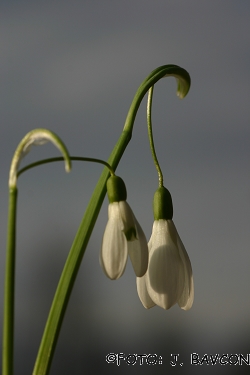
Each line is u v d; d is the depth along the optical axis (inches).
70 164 8.9
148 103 10.5
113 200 9.9
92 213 9.8
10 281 9.2
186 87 10.6
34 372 9.5
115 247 9.9
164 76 10.3
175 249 10.5
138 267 9.9
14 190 9.2
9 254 9.2
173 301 10.3
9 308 9.1
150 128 10.5
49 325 9.6
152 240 10.5
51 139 9.0
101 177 10.0
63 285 9.6
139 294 10.6
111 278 9.9
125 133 10.1
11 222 9.2
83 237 9.8
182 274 10.4
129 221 9.9
